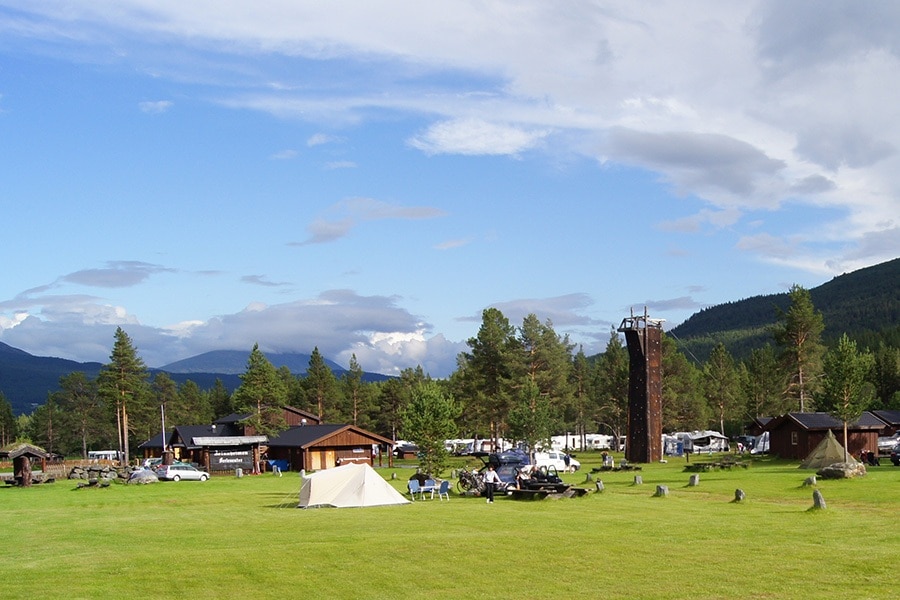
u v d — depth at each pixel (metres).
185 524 33.38
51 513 40.19
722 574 20.22
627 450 87.12
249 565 22.45
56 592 19.39
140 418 133.12
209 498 48.38
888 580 19.03
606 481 54.56
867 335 191.88
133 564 22.92
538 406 74.56
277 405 95.75
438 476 54.47
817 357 94.12
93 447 164.25
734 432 134.75
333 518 34.25
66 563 23.41
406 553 23.91
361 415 134.12
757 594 18.11
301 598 18.81
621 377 110.38
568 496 41.53
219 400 158.12
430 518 33.25
